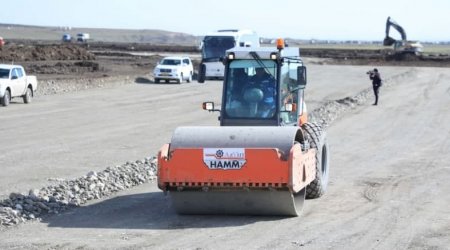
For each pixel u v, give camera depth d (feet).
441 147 118.83
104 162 101.19
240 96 74.43
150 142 123.03
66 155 107.45
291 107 74.33
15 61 323.16
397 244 57.06
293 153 63.26
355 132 139.23
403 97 221.05
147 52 579.89
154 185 84.84
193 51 626.23
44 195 74.18
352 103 199.11
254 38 310.65
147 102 201.26
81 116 163.94
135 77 287.07
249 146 64.85
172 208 71.41
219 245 56.70
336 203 73.77
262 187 63.93
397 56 490.49
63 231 61.62
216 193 65.77
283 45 74.02
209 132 66.59
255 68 74.43
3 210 66.54
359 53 619.67
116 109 181.16
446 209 70.64
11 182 85.35
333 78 313.12
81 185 79.97
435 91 244.42
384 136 133.39
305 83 75.72
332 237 59.31
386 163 101.60
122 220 66.18
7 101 184.85
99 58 419.95
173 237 59.57
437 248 55.88
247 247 55.98
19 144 118.73
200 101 205.36
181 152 65.00
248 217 67.62
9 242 57.57
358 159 105.50
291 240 58.29
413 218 66.59
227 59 74.64
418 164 100.68
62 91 230.89
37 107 183.62
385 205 72.64
